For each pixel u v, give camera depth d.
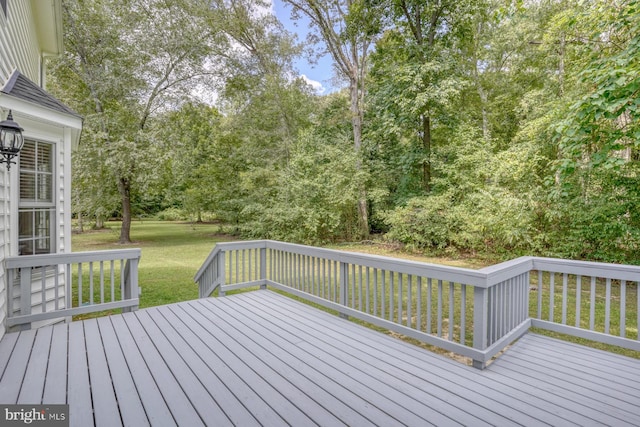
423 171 11.60
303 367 2.43
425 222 9.83
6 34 3.38
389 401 2.00
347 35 11.83
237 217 15.48
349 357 2.61
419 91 9.98
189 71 13.05
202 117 14.42
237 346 2.79
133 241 14.02
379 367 2.44
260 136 14.61
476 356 2.44
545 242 7.04
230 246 4.38
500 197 7.33
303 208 12.02
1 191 3.09
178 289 6.12
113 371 2.33
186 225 23.11
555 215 6.65
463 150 9.36
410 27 10.71
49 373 2.29
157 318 3.46
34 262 3.18
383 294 3.14
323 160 13.06
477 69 12.48
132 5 11.89
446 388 2.16
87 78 11.28
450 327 2.64
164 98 12.70
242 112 15.05
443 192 9.94
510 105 12.29
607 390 2.14
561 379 2.29
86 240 14.25
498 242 8.09
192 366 2.42
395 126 10.76
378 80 12.73
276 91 14.20
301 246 4.09
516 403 1.99
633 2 4.04
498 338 2.65
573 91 6.46
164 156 11.82
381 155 12.71
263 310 3.77
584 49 5.48
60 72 11.51
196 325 3.27
